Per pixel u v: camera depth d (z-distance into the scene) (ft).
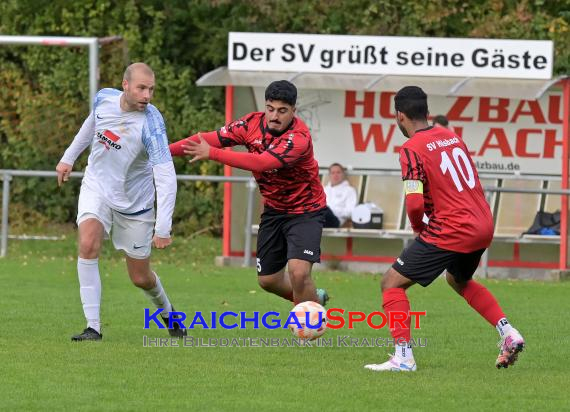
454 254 81.15
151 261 172.35
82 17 212.23
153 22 216.95
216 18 217.97
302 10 213.87
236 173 173.06
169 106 215.92
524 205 169.27
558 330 108.06
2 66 214.90
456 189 80.79
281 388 75.82
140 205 92.43
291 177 91.04
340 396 73.56
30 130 211.20
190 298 127.54
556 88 168.04
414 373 82.58
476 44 159.43
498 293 139.64
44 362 83.41
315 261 91.97
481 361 89.97
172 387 75.72
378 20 211.00
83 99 212.23
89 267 93.09
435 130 81.97
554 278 161.99
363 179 173.58
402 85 160.35
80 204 92.22
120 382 76.84
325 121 173.47
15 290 130.11
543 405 72.18
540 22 202.90
